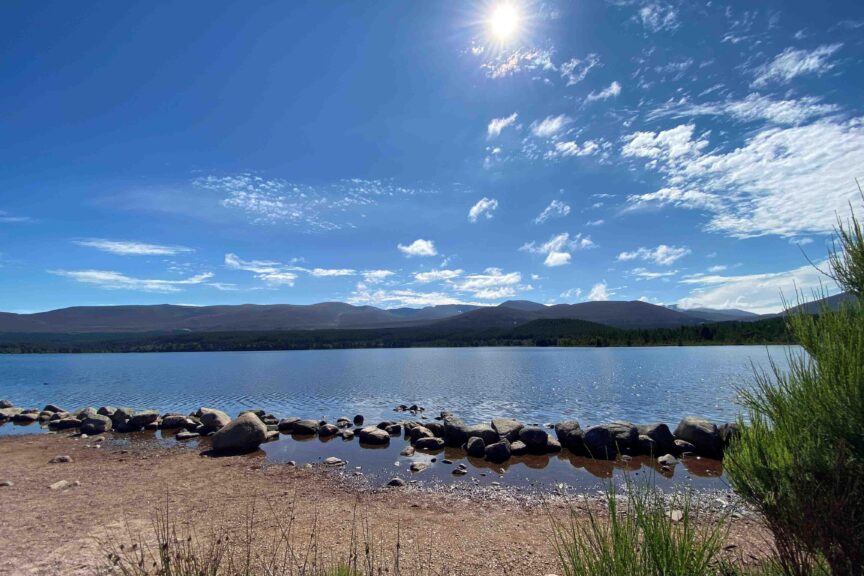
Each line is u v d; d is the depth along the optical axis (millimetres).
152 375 67062
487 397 36906
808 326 4574
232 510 11234
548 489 13430
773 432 4457
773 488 4246
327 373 66812
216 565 5629
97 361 117812
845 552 3650
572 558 3982
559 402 33125
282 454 18453
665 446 17797
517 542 9148
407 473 15383
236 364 96125
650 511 3879
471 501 12289
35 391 45531
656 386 41344
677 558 3641
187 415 29797
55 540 9016
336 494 12883
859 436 3861
